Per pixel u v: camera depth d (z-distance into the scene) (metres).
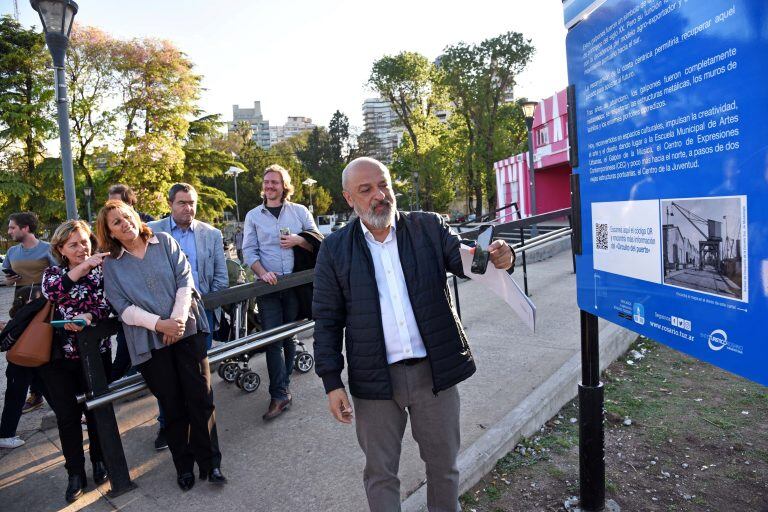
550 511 2.60
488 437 3.09
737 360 1.46
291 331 3.64
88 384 2.77
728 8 1.38
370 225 2.12
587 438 2.51
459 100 38.38
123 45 25.75
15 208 27.55
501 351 4.58
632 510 2.57
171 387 2.85
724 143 1.45
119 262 2.79
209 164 33.62
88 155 27.56
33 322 2.87
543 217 6.73
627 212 1.98
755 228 1.37
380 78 42.28
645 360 4.55
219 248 4.00
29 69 27.52
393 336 2.13
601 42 2.06
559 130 18.67
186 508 2.71
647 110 1.79
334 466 2.99
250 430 3.56
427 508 2.48
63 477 3.17
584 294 2.39
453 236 2.26
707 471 2.86
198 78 28.50
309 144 81.56
